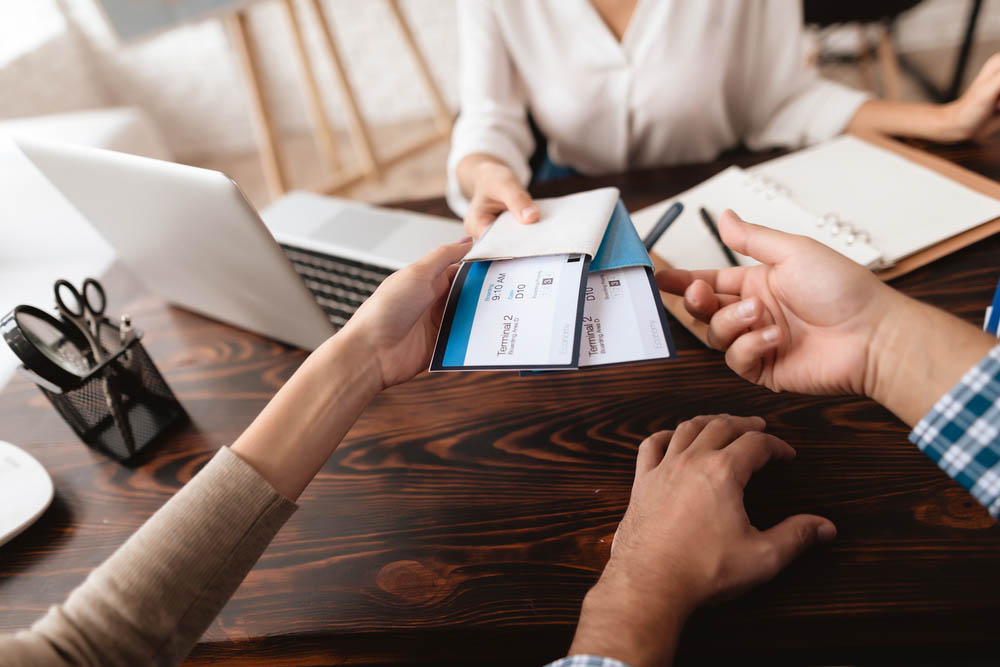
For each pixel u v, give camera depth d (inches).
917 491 21.4
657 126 48.1
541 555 22.0
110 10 84.7
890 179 32.4
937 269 28.5
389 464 26.5
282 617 21.6
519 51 46.3
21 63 111.0
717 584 17.9
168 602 16.7
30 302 56.2
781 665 19.4
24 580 24.5
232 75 127.5
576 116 48.2
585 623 17.6
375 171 105.0
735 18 43.4
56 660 15.2
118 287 41.7
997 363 16.2
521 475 24.9
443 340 21.5
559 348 19.8
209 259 28.8
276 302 29.2
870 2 78.0
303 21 119.7
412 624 20.7
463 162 41.1
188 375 33.3
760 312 20.1
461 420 27.8
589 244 22.0
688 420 25.3
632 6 44.6
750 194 32.8
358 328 21.8
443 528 23.5
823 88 42.5
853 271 18.9
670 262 30.2
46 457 30.0
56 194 60.7
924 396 18.0
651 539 18.8
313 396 20.6
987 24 106.0
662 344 20.1
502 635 20.2
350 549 23.4
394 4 97.6
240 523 18.1
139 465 28.7
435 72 124.6
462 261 23.9
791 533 19.2
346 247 35.5
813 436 23.7
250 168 129.2
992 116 33.2
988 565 19.1
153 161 24.9
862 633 18.7
